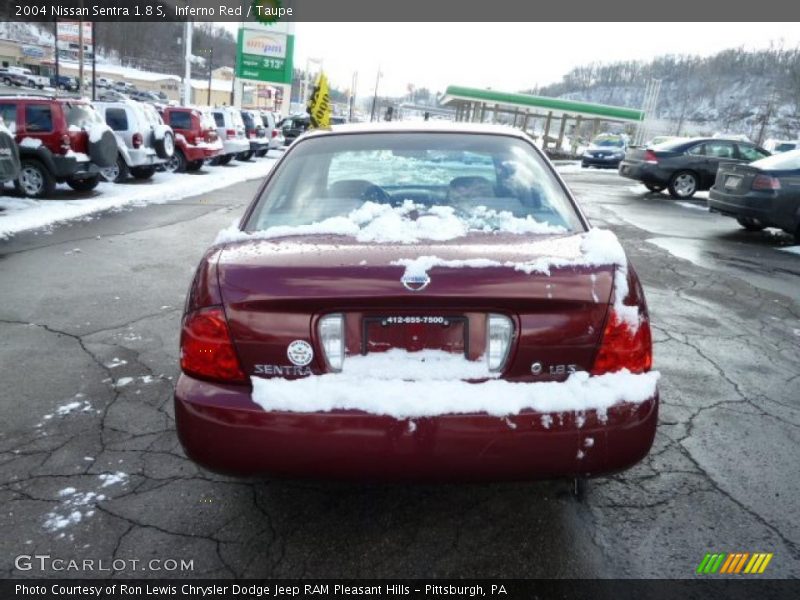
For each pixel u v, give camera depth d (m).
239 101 37.75
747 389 3.75
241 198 12.91
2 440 2.96
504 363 1.96
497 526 2.40
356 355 1.98
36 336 4.36
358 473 1.95
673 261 7.45
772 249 8.47
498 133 3.06
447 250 2.06
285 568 2.17
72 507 2.47
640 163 14.72
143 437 3.02
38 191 10.83
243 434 1.94
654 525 2.42
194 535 2.33
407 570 2.17
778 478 2.77
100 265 6.47
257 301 1.94
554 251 2.10
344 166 2.81
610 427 1.93
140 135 14.03
